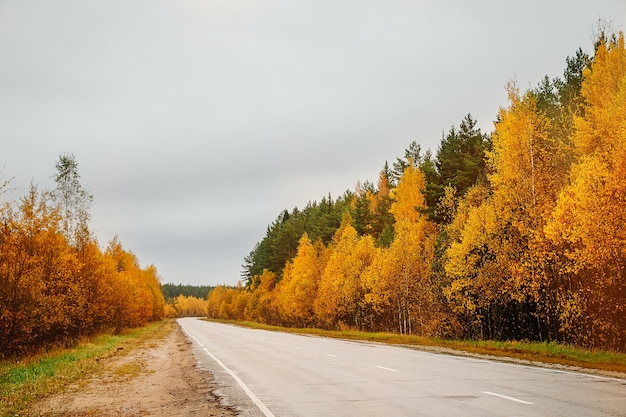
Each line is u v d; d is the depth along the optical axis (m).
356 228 76.88
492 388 12.28
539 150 27.20
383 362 19.77
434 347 27.44
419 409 9.80
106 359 26.03
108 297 41.62
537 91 44.44
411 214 52.84
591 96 27.48
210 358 24.75
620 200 20.48
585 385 12.55
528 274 25.92
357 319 58.38
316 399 11.51
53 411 11.49
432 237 43.91
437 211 44.88
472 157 45.75
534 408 9.58
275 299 90.69
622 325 22.94
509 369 16.44
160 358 26.39
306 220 109.62
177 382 16.22
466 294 31.92
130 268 74.50
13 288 24.64
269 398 11.91
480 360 19.89
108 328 47.88
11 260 25.11
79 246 36.28
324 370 17.61
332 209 102.06
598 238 20.84
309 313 68.81
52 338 31.00
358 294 54.56
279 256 103.00
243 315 125.50
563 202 21.84
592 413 9.01
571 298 24.34
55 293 29.70
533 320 31.11
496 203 27.91
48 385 15.62
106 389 15.04
